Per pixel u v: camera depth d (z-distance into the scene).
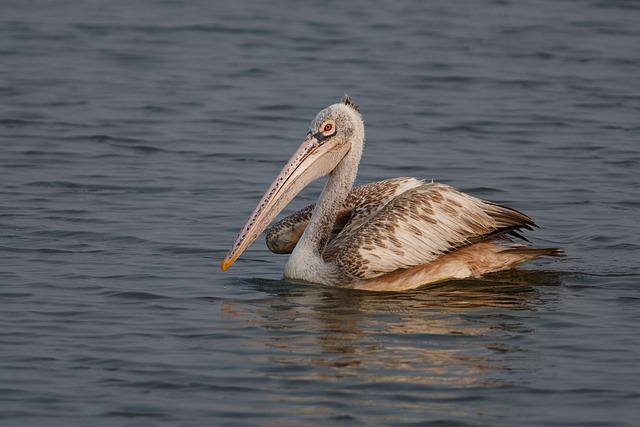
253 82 26.56
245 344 12.02
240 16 33.12
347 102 15.30
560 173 19.94
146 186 18.97
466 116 23.92
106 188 18.78
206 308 13.34
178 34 30.95
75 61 28.08
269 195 14.90
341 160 15.13
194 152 21.22
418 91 25.94
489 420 10.09
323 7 34.47
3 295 13.56
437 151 21.38
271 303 13.64
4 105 24.20
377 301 13.81
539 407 10.39
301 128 23.12
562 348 11.95
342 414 10.19
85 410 10.30
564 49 29.73
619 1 35.09
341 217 15.45
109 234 16.33
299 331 12.48
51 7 33.75
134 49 29.27
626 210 17.75
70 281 14.22
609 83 26.70
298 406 10.38
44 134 22.19
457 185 19.14
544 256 15.17
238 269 15.20
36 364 11.37
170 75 27.05
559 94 25.78
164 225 16.89
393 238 14.42
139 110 24.12
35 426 9.98
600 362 11.53
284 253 15.84
